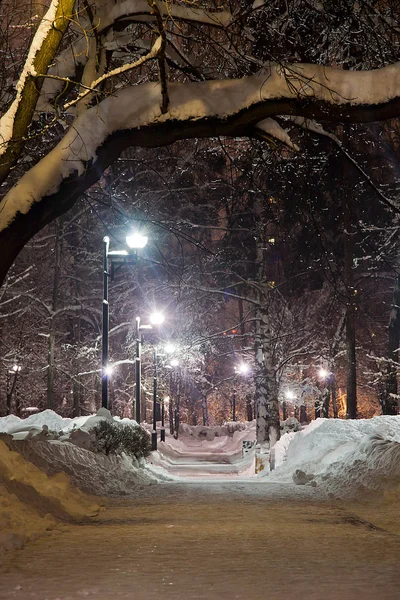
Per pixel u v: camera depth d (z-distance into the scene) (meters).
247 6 16.95
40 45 15.45
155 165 30.11
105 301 28.00
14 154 15.77
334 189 30.86
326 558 8.91
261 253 41.78
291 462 32.44
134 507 15.69
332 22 17.19
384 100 15.75
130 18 16.97
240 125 16.36
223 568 8.27
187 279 45.25
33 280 57.00
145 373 68.56
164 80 15.19
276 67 16.19
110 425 25.11
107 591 7.04
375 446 21.70
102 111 16.28
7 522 10.76
